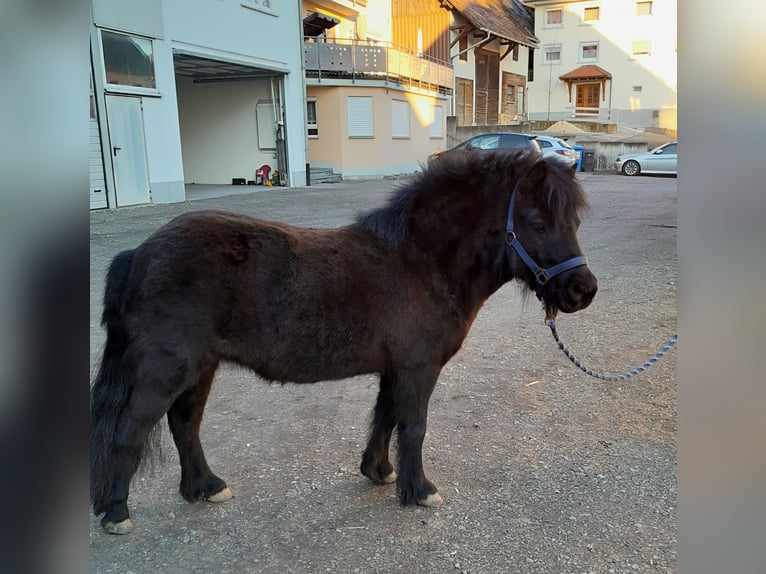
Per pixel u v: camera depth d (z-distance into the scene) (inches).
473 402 157.9
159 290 96.8
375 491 119.5
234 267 99.3
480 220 109.4
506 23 1317.7
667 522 106.4
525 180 105.7
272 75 708.0
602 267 307.3
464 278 111.3
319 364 104.3
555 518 108.4
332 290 102.7
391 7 1134.4
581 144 1051.9
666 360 184.5
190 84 766.5
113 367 99.7
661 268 302.8
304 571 95.7
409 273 108.3
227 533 105.8
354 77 829.2
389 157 889.5
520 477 122.1
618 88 1434.5
